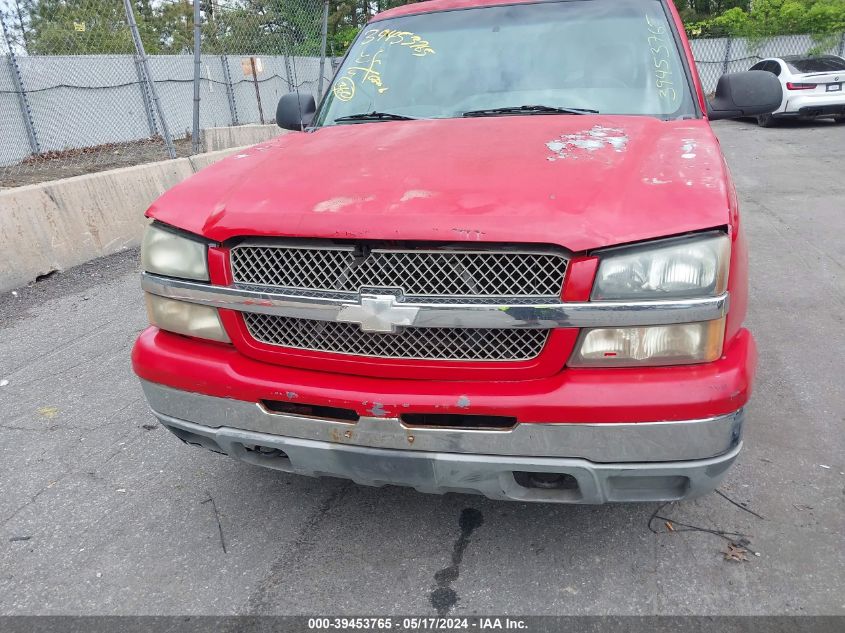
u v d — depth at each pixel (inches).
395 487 115.3
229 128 499.5
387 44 144.9
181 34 637.3
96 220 262.2
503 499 84.6
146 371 95.0
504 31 138.1
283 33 526.6
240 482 118.6
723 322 77.2
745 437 125.2
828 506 105.3
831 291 200.4
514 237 75.2
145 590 94.0
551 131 105.8
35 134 521.7
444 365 80.7
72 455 128.6
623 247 75.5
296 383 85.6
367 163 96.7
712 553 96.1
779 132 581.6
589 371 78.1
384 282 79.8
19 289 227.9
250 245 85.7
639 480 80.0
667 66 125.4
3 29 414.9
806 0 912.3
